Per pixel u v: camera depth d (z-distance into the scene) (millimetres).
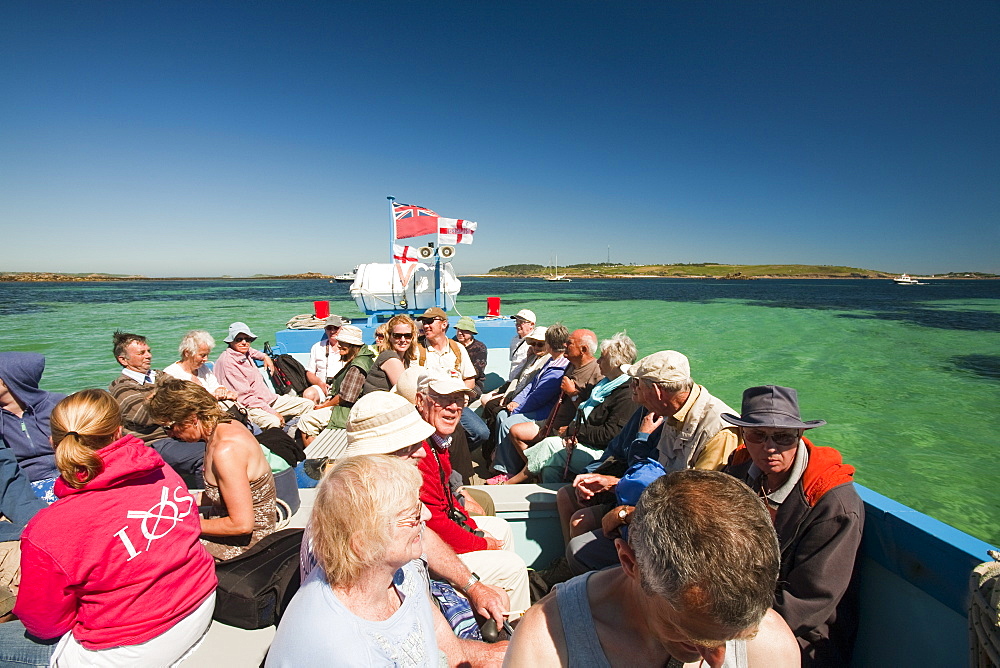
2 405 3307
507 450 4504
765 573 874
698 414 2605
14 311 29750
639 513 994
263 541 2338
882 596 2033
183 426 2416
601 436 3611
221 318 24594
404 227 8844
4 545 2434
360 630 1410
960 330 20688
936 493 5508
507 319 9016
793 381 10852
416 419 2379
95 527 1712
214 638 2084
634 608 1104
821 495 1854
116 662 1782
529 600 2543
